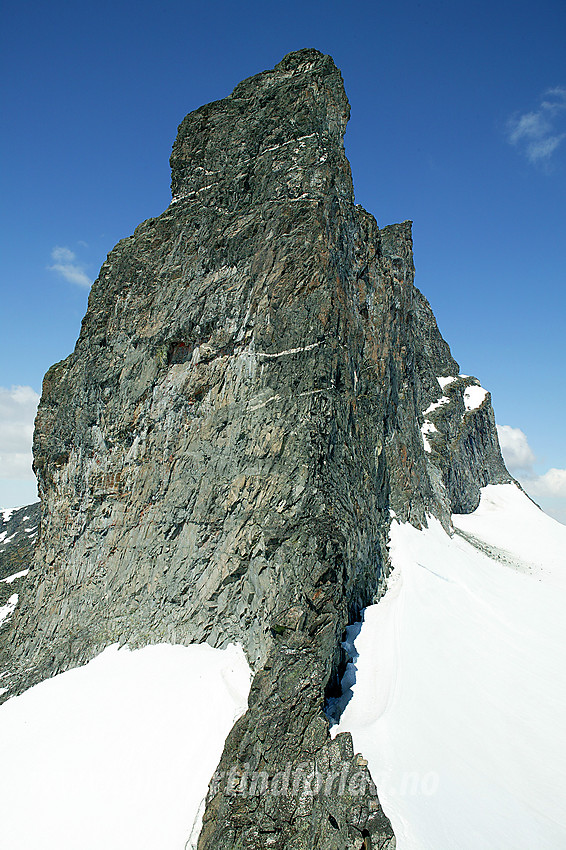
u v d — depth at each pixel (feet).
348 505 92.43
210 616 90.43
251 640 83.61
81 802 69.36
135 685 86.17
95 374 113.80
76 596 110.63
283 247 95.30
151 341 107.55
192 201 110.52
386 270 138.92
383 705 67.97
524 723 67.46
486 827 48.65
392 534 116.78
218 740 70.49
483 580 124.57
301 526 82.43
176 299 105.91
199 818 62.03
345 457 95.96
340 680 73.10
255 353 95.86
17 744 82.58
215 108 113.80
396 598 98.63
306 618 69.87
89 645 100.58
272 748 60.34
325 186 97.81
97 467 112.57
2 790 74.69
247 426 94.27
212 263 103.24
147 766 71.05
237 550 90.27
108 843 63.16
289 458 88.69
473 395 276.62
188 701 78.79
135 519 106.22
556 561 181.98
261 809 56.29
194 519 97.55
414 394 165.17
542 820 50.67
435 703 69.05
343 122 110.32
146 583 100.53
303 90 105.81
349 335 103.19
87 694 88.84
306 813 53.72
